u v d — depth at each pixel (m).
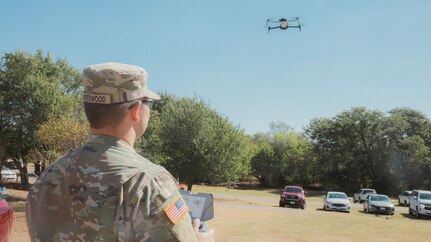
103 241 1.31
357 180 56.59
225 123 28.30
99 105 1.47
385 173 54.88
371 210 28.09
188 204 2.07
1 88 25.00
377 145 55.12
